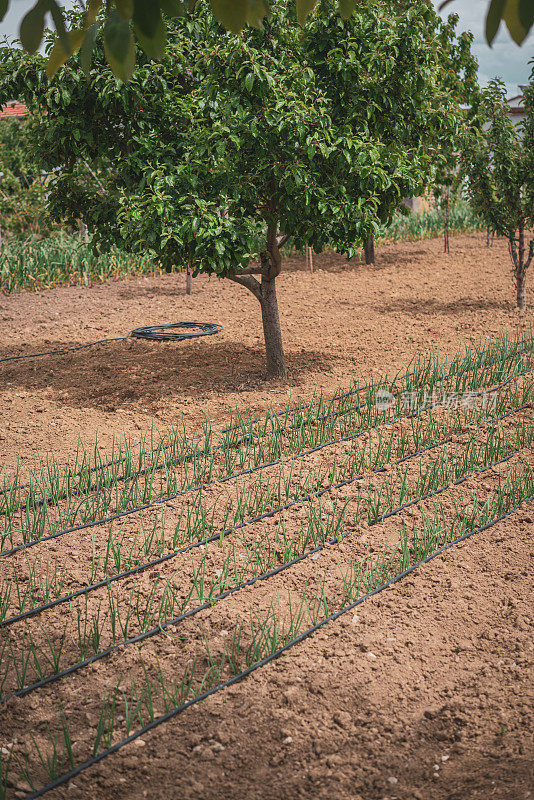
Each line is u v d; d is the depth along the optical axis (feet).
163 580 13.01
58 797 8.27
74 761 8.86
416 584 12.76
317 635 11.35
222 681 10.28
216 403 22.44
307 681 10.25
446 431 19.98
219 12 5.14
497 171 32.42
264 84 19.76
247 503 15.92
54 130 22.35
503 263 48.03
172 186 20.84
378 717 9.53
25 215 53.72
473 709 9.61
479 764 8.55
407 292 39.11
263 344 29.17
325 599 11.71
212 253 20.74
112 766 8.75
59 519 15.25
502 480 16.78
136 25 4.98
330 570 13.29
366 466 17.87
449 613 11.87
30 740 9.18
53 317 34.32
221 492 16.57
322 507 15.78
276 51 21.77
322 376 24.85
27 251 43.47
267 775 8.59
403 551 13.16
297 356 27.27
